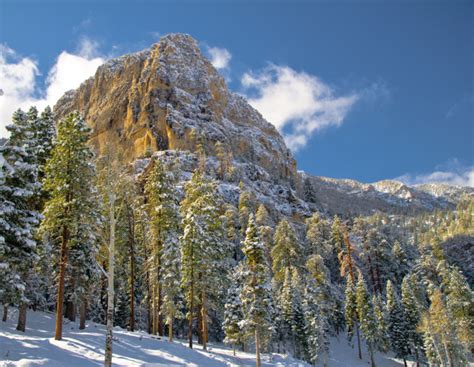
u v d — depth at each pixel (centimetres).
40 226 2475
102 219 2689
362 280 6072
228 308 4156
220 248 3791
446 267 7356
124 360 2178
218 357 3039
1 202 1986
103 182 1925
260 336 3250
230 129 15100
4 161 1809
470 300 4888
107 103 15612
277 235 7281
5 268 1922
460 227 14750
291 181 16100
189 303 3469
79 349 2155
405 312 6147
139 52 17362
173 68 15488
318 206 15612
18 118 2194
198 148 11394
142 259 4353
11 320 2894
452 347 4841
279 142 17850
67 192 2544
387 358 6303
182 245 3375
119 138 13575
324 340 5356
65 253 2498
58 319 2345
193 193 3966
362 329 5841
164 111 13312
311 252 8606
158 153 10938
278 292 6112
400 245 9931
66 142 2552
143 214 4128
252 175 12512
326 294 6756
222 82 17688
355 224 9944
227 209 7500
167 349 2759
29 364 1625
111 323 1675
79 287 3058
